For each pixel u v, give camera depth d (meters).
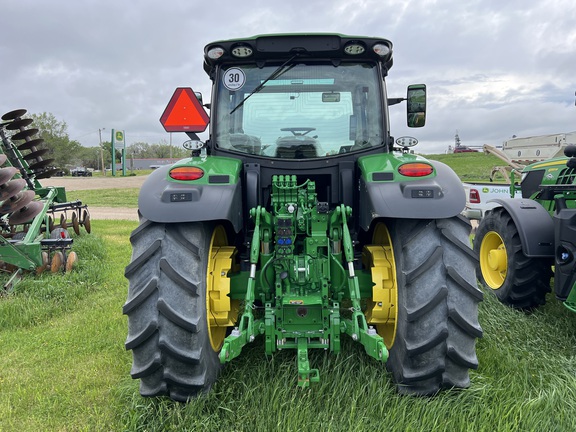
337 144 3.15
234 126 3.18
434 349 2.42
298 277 2.68
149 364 2.35
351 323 2.64
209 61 3.16
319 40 3.05
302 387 2.42
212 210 2.46
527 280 3.96
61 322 4.32
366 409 2.43
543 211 3.99
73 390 2.96
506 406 2.43
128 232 10.32
